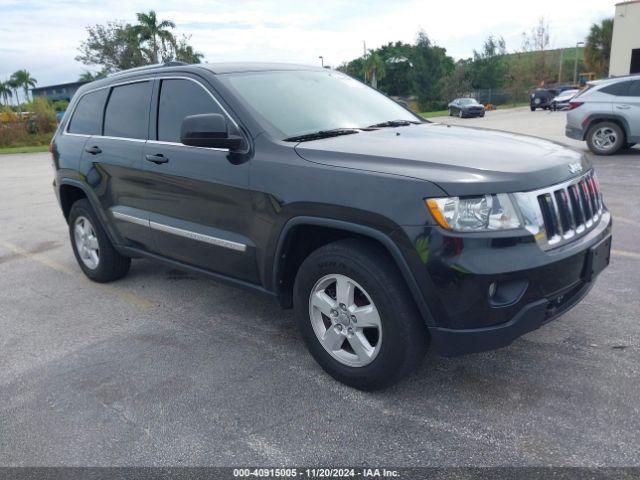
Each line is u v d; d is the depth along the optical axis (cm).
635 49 3003
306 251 339
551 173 286
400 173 278
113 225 468
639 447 255
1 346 398
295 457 263
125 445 277
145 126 424
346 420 288
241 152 342
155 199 412
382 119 405
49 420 302
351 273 293
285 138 338
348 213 285
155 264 573
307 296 322
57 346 394
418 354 288
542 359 336
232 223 355
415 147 310
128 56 4009
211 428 288
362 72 7388
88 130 491
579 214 303
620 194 766
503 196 265
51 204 978
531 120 2680
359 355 304
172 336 401
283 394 316
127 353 377
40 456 272
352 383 313
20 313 460
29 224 813
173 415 301
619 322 379
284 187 314
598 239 308
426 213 263
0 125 3169
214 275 388
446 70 6356
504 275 260
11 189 1206
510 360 337
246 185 335
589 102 1142
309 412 297
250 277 358
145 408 309
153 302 469
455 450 261
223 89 367
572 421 276
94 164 469
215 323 420
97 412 307
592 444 259
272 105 366
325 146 319
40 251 654
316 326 325
